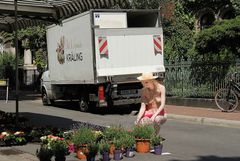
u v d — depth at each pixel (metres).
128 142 8.69
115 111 18.89
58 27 19.22
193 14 26.14
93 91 17.97
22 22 14.69
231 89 16.55
